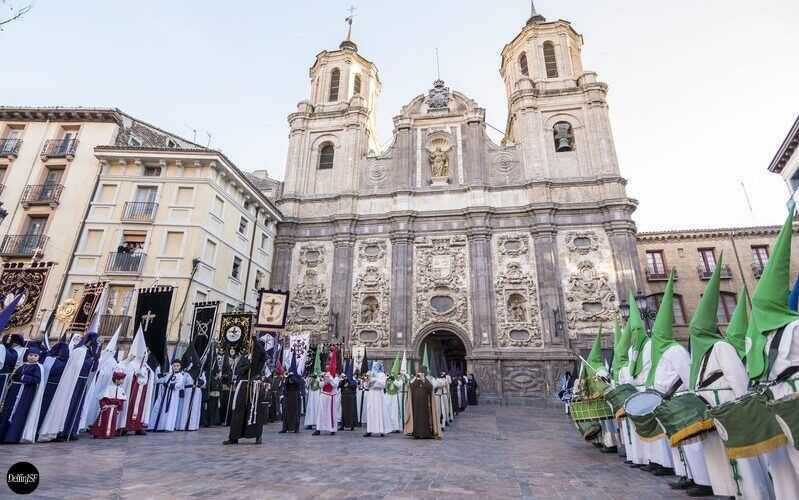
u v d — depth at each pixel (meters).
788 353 4.66
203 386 13.98
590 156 32.22
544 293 28.83
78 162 25.33
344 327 30.12
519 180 32.91
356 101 37.06
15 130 26.58
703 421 5.47
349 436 12.49
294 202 34.31
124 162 25.16
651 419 6.62
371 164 35.25
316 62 40.97
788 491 4.54
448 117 35.53
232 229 27.30
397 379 15.05
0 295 21.61
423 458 8.84
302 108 37.88
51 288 22.62
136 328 16.16
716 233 30.78
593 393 10.22
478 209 31.23
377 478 6.79
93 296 16.44
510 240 30.83
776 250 5.18
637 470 7.91
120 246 23.70
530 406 26.16
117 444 9.48
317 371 16.05
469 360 28.33
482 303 29.17
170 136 30.41
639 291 27.81
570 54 36.94
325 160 36.53
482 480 6.89
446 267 30.92
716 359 5.79
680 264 30.75
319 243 33.06
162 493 5.41
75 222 24.03
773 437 4.33
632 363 9.00
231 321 15.88
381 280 31.17
